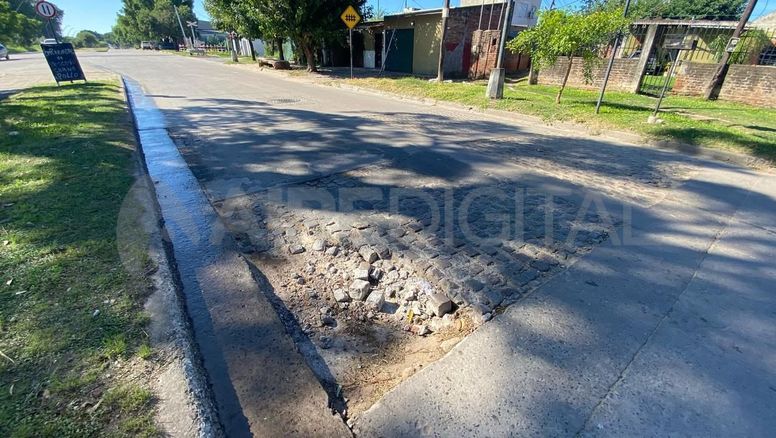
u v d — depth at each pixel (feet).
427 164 17.03
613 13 27.20
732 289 8.36
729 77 37.24
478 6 55.57
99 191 11.46
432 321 7.53
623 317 7.39
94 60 102.89
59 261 7.70
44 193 11.14
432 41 57.52
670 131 22.77
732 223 11.64
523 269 9.01
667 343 6.75
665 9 85.20
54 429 4.40
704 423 5.30
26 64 85.87
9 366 5.18
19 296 6.59
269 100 36.06
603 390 5.80
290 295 8.27
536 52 31.12
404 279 8.73
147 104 32.30
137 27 216.74
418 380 6.01
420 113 30.99
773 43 44.78
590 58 29.50
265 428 5.07
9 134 17.57
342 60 78.69
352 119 27.45
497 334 6.95
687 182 15.43
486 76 54.80
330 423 5.21
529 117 28.96
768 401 5.65
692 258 9.60
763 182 15.80
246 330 6.84
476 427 5.21
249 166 16.42
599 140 23.13
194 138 20.99
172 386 5.11
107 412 4.68
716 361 6.38
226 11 67.15
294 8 55.57
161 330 6.06
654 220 11.75
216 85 47.80
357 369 6.45
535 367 6.22
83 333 5.85
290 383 5.81
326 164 16.85
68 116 22.20
